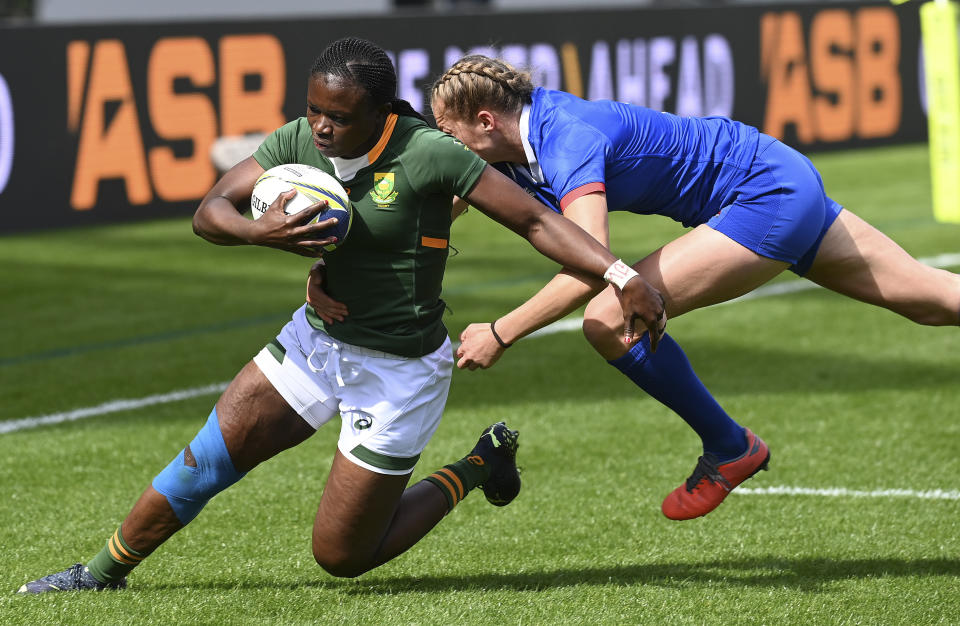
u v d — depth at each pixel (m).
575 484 18.45
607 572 14.71
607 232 12.77
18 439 21.08
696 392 14.68
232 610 13.10
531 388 24.36
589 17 52.88
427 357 12.55
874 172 54.41
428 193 11.83
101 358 27.34
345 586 14.18
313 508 17.27
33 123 41.59
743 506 17.38
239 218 11.67
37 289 34.53
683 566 14.92
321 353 12.45
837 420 21.83
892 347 27.38
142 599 13.34
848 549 15.48
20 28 40.84
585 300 12.62
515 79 13.45
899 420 21.75
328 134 11.41
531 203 11.77
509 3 74.62
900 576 14.39
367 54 11.34
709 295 13.81
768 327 29.61
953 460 19.42
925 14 41.50
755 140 13.97
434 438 21.00
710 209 14.02
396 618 12.91
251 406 12.65
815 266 14.60
